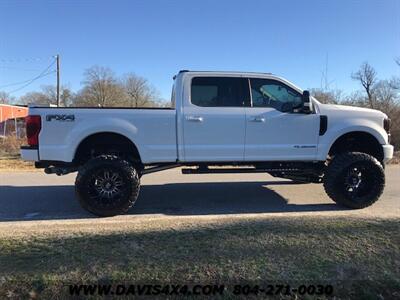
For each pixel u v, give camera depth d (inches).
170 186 353.7
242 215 247.1
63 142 246.8
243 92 265.9
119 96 2445.9
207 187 348.5
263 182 370.3
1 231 200.7
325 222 208.5
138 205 283.7
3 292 141.9
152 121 254.1
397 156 653.3
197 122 257.1
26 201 298.0
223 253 168.6
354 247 175.6
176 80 265.9
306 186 351.6
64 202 294.5
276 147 266.4
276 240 181.8
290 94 271.6
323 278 150.6
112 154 262.5
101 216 250.2
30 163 561.9
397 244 179.3
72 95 2509.8
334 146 285.3
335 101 746.8
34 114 246.2
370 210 265.1
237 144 262.2
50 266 157.1
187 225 206.7
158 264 158.9
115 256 165.5
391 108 1069.1
